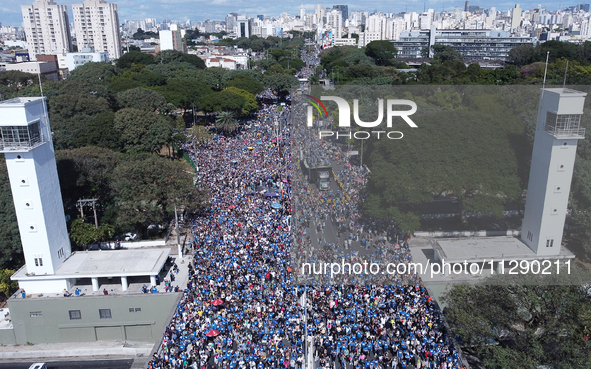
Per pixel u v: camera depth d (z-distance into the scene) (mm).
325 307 54062
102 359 59062
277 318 54406
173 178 78688
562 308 39406
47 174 62719
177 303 60531
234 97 165500
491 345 41531
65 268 64375
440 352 46594
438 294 51000
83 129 116000
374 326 51031
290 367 47250
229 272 64188
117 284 65500
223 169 108375
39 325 61906
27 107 58438
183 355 49906
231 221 79625
